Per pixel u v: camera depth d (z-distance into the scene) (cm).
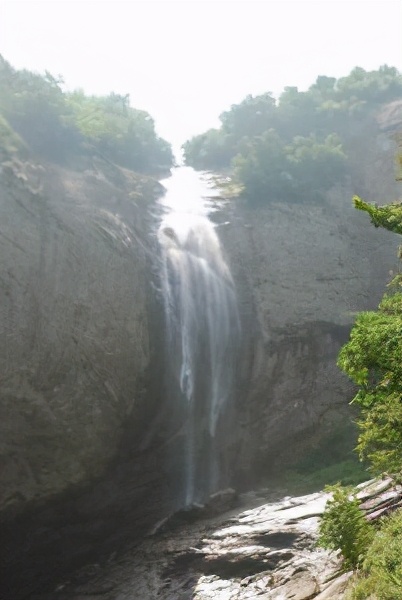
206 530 1747
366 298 2536
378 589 772
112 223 2181
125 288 2120
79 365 1962
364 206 777
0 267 1881
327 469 2111
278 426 2303
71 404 1939
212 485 2217
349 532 977
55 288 1964
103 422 2006
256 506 1877
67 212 2080
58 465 1958
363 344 748
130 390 2078
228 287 2417
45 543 2017
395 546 815
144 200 2464
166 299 2259
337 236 2631
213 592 1400
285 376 2344
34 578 1945
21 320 1881
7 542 1997
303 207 2681
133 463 2150
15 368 1850
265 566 1412
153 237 2359
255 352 2350
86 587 1747
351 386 2361
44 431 1905
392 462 888
